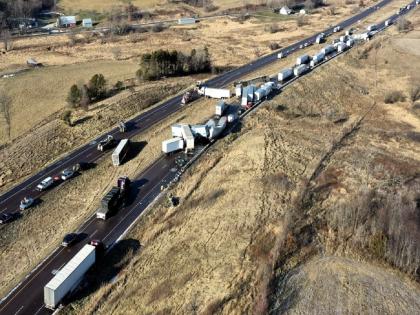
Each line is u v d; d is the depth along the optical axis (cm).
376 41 17100
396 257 6675
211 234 7050
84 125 11306
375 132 11025
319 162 9300
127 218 7800
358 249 6888
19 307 6147
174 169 9100
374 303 6041
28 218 8212
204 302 5856
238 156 9231
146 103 12312
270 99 12069
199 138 9906
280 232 7000
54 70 15825
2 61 17188
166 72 14850
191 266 6494
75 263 6353
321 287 6222
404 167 9394
